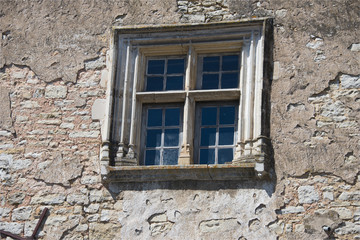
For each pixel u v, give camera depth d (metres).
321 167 9.45
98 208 9.70
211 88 10.27
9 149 10.16
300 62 10.02
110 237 9.54
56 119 10.25
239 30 10.28
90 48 10.59
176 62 10.48
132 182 9.76
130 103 10.23
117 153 9.95
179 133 10.16
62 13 10.85
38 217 9.76
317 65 9.98
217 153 9.97
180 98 10.20
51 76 10.49
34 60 10.62
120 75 10.34
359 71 9.87
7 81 10.56
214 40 10.33
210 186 9.58
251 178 9.50
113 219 9.61
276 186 9.45
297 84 9.92
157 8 10.66
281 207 9.33
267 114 9.81
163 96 10.22
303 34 10.17
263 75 9.95
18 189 9.94
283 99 9.88
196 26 10.32
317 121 9.70
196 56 10.44
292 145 9.63
